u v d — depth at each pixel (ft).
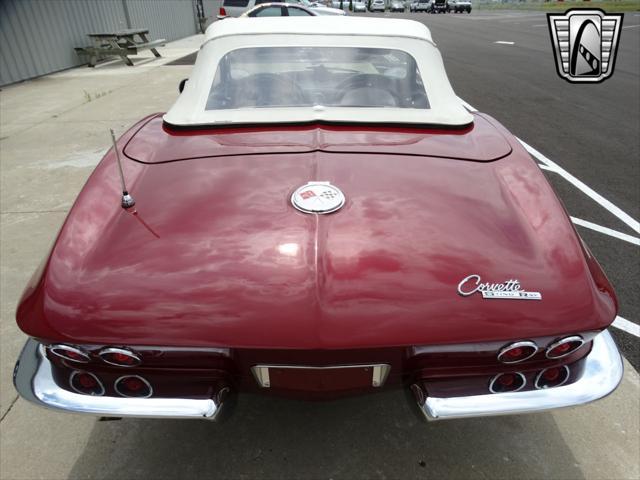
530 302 4.03
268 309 3.93
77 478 5.33
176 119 6.43
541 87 26.61
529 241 4.52
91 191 5.13
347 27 7.06
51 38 30.07
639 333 7.48
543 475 5.36
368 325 3.89
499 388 4.38
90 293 4.07
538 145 16.60
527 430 5.90
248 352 4.09
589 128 18.70
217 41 6.95
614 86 27.02
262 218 4.61
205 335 3.88
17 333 7.42
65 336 3.93
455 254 4.31
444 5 119.44
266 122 6.26
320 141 5.93
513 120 19.74
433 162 5.57
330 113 6.49
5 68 26.61
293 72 6.89
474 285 4.09
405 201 4.87
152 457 5.57
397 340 3.88
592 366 4.58
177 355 4.06
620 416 6.06
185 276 4.12
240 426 5.96
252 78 6.84
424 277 4.12
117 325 3.92
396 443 5.74
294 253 4.26
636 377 6.63
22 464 5.48
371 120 6.35
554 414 6.11
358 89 6.88
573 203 12.10
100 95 23.68
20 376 4.57
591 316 4.05
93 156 15.16
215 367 4.16
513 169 5.55
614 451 5.61
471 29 63.62
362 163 5.47
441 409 4.22
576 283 4.20
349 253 4.27
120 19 38.29
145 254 4.32
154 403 4.27
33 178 13.50
